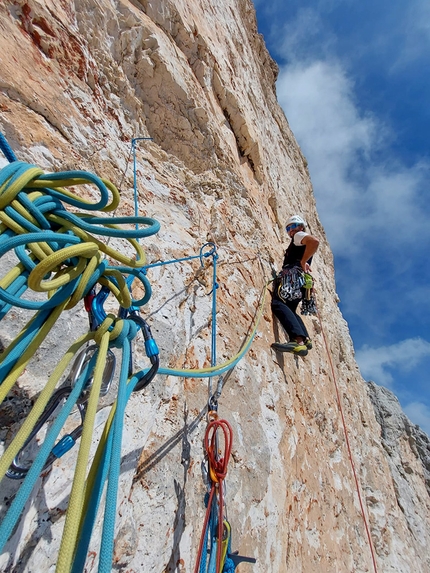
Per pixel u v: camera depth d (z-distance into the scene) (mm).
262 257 3977
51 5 2248
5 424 1026
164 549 1381
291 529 2441
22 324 1195
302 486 2879
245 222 4027
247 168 4965
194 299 2404
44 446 651
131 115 2924
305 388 3766
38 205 850
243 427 2271
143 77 3082
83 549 627
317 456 3490
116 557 1181
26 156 1762
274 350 3275
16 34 1994
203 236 2998
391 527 5738
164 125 3309
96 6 2629
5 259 1256
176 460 1645
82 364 841
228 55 5387
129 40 2912
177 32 3758
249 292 3268
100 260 902
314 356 4793
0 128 1691
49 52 2197
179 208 2945
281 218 6199
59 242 839
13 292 753
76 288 838
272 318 3533
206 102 3879
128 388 870
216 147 3848
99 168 2234
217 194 3666
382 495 6031
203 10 4957
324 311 7176
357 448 5934
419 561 6148
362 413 7406
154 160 3055
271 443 2516
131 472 1352
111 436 761
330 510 3342
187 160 3543
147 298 1069
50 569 969
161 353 1818
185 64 3637
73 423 1199
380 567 4793
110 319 861
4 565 881
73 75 2355
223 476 1399
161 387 1744
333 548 3062
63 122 2104
